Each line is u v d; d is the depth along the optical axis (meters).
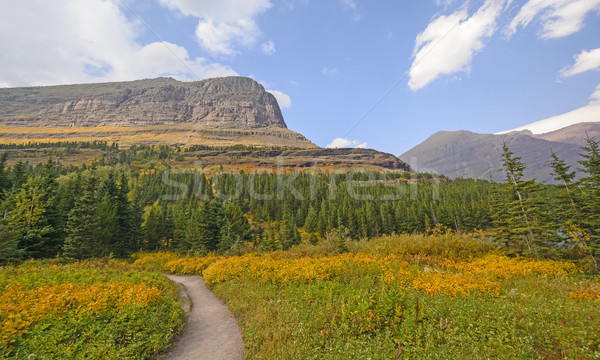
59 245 31.89
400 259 15.64
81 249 29.83
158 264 29.80
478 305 6.99
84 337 5.86
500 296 8.44
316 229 81.69
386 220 75.50
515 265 14.52
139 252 47.59
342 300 7.50
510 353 4.71
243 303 10.42
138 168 190.88
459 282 9.30
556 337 5.33
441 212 73.75
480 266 14.49
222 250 34.69
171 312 9.11
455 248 18.16
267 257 20.06
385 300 7.03
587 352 4.67
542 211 19.86
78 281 12.25
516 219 20.86
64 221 34.53
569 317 6.44
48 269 15.40
